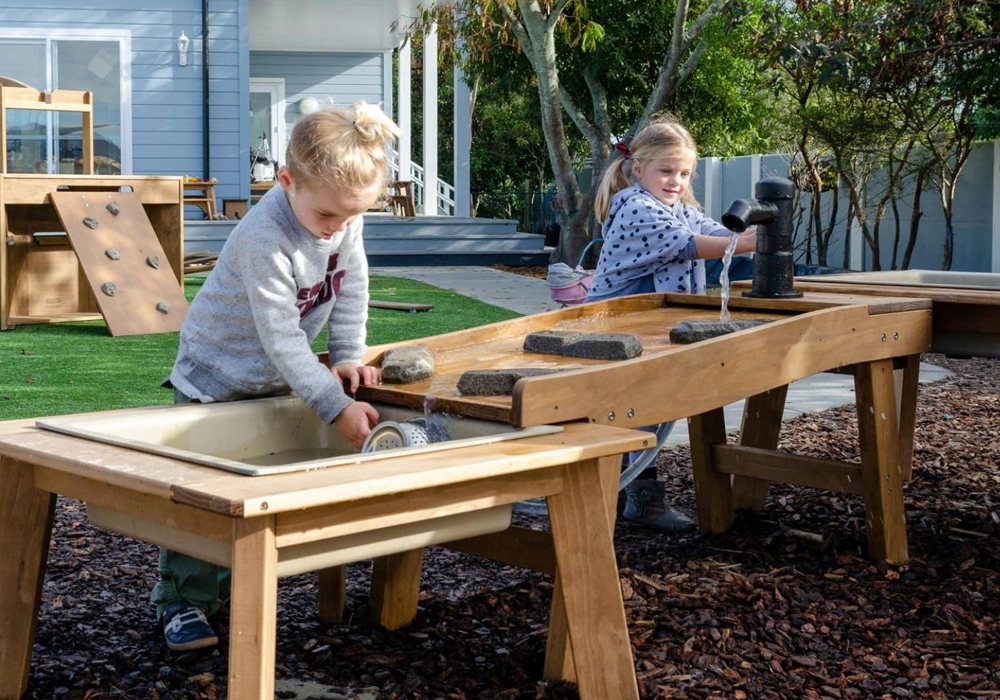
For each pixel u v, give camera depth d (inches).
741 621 99.3
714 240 130.0
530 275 494.0
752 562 118.6
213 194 510.9
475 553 88.6
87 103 330.0
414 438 73.9
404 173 693.9
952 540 126.3
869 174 437.7
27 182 285.1
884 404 115.0
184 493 56.0
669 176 137.9
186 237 488.7
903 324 112.9
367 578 113.1
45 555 77.2
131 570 114.3
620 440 71.6
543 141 1052.5
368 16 590.9
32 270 307.1
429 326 301.1
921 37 362.6
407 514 62.6
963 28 362.6
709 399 87.8
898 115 406.6
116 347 261.1
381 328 293.9
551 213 770.8
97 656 91.0
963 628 98.9
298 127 78.8
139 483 58.9
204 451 80.3
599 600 73.2
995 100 381.7
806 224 496.4
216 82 545.6
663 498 134.3
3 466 74.8
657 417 83.4
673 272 135.9
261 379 88.3
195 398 88.4
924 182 431.2
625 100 579.5
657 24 535.2
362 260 93.1
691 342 96.3
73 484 70.5
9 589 76.5
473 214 1018.1
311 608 103.6
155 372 228.8
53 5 528.7
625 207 136.3
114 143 542.0
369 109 79.8
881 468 115.5
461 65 537.6
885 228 454.9
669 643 94.0
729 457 127.6
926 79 392.8
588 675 72.9
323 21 604.7
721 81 549.3
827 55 371.9
